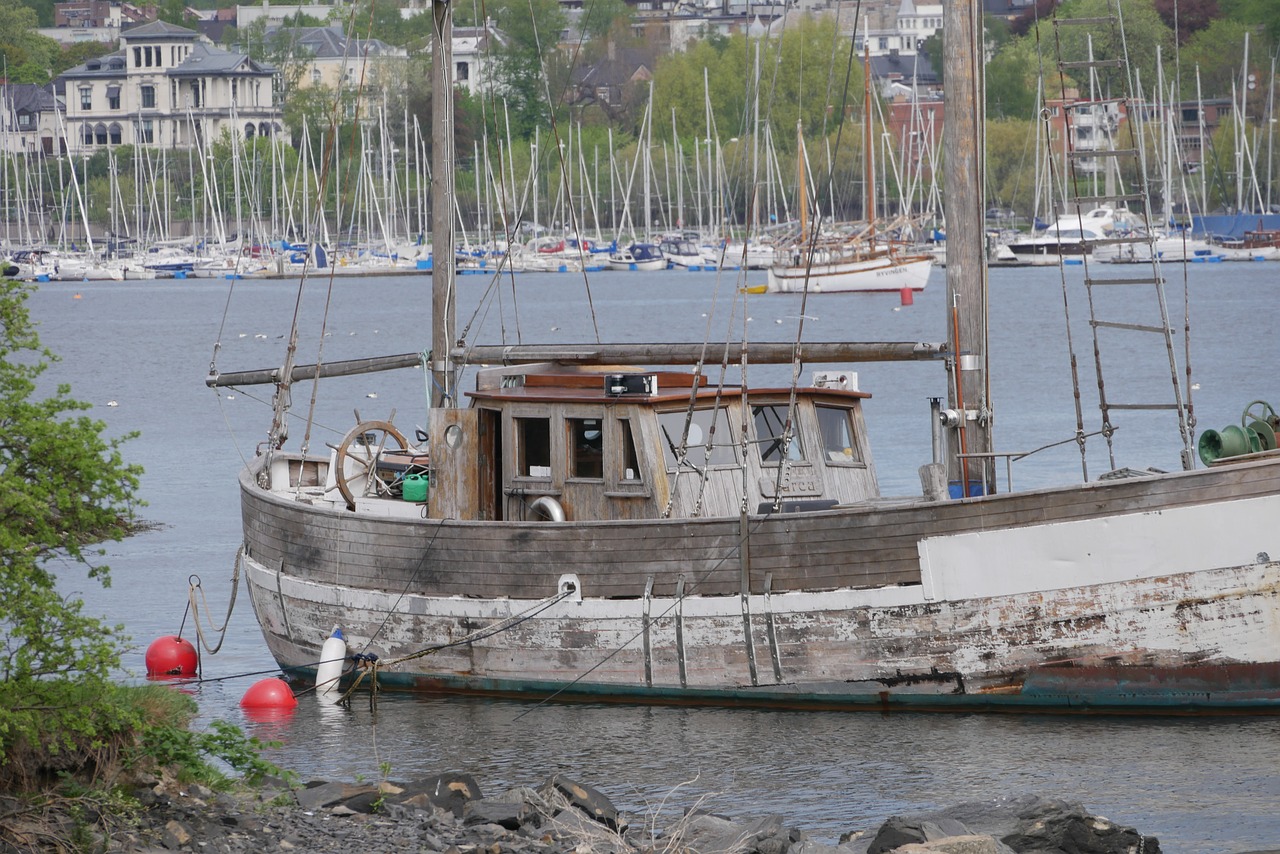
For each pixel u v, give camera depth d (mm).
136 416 174000
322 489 75500
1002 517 56219
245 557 72812
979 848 40906
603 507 62469
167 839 40094
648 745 56531
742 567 58969
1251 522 54344
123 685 46625
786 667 58906
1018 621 56312
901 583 57406
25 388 38031
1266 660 54906
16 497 35500
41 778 40906
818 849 42688
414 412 168875
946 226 62938
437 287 72750
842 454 66125
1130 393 174500
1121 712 57188
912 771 52656
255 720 61531
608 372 64188
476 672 63250
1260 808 48094
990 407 62969
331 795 46219
